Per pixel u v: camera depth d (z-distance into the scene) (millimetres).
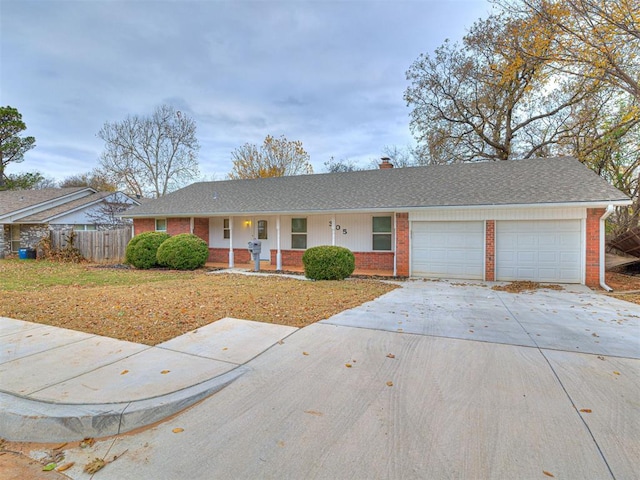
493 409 3039
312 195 14398
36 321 5699
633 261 13086
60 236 18312
